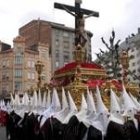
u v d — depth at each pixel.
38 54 80.81
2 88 80.44
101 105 9.46
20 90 78.31
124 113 9.41
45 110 12.06
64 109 10.95
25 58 79.62
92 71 12.73
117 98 10.24
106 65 28.03
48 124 11.33
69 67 12.93
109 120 8.95
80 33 14.10
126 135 8.91
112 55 27.17
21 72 79.44
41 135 12.38
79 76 11.56
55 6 14.45
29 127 13.30
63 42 85.38
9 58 79.69
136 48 80.06
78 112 10.39
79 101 11.08
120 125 8.89
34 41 84.75
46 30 84.25
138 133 9.43
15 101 17.22
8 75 79.62
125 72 12.89
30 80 79.94
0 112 30.98
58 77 13.48
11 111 17.66
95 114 9.55
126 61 12.94
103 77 13.06
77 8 14.61
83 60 13.33
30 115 13.41
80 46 12.45
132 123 9.43
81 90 11.16
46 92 13.36
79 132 9.80
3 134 22.34
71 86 11.26
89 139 9.41
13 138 16.28
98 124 9.29
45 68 80.12
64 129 10.43
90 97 9.89
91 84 11.55
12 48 80.25
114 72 24.33
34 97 13.65
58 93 12.24
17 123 15.26
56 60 84.00
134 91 12.32
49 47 83.38
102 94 11.31
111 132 8.85
